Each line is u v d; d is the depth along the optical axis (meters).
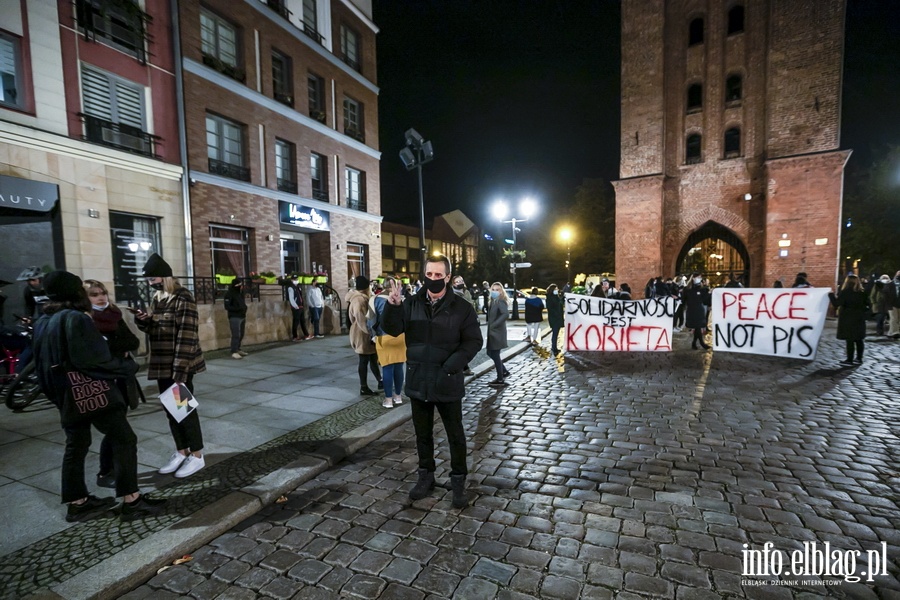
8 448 4.63
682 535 3.02
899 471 3.96
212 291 12.35
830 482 3.76
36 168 9.85
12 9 9.48
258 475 3.98
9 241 9.48
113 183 11.35
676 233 22.69
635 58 22.45
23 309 9.59
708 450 4.50
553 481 3.87
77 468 3.22
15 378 5.89
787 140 19.48
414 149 11.23
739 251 22.50
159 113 12.49
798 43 19.16
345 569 2.76
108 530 3.14
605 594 2.49
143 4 12.12
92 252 10.84
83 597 2.44
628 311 9.97
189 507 3.44
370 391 6.78
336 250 19.25
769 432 4.98
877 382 7.17
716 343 9.70
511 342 12.48
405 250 62.97
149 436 4.95
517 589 2.54
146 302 11.58
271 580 2.68
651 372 8.33
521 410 6.07
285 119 16.64
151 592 2.60
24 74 9.72
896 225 25.48
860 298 8.41
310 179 17.92
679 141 22.56
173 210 12.84
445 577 2.66
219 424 5.41
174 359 3.84
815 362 8.97
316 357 10.00
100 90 11.24
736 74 21.58
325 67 18.73
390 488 3.82
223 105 14.21
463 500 3.47
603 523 3.19
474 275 56.88
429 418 3.68
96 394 3.10
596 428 5.25
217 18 14.34
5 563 2.78
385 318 3.61
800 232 19.08
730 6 21.48
